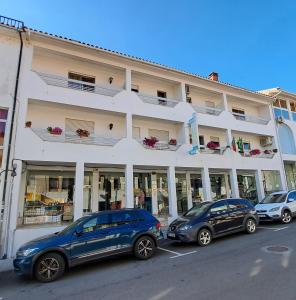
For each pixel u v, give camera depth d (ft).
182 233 32.14
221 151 59.77
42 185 46.26
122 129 52.65
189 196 61.26
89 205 49.78
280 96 77.30
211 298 15.97
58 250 23.62
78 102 44.80
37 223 42.75
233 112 70.85
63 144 41.39
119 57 49.93
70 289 20.24
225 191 67.62
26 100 40.24
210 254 27.37
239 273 20.15
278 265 21.22
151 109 51.93
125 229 27.63
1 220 34.45
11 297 19.58
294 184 78.23
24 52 42.04
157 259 27.35
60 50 45.50
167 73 56.18
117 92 49.34
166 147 52.85
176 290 17.89
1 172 36.32
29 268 22.47
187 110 56.65
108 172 52.65
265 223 46.70
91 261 26.02
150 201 56.34
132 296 17.60
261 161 65.46
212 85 62.64
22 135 38.63
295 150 76.07
